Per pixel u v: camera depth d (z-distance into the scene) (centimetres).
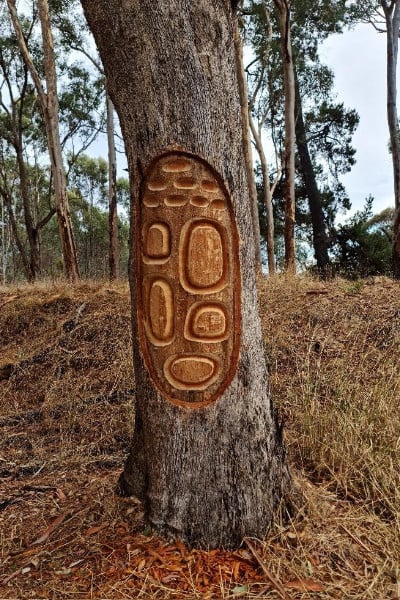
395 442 288
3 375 496
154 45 206
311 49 1416
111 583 197
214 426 217
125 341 518
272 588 194
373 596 191
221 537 216
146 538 221
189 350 216
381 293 566
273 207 1686
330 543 219
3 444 371
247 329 223
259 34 1402
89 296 623
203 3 209
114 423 391
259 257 1005
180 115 209
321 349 462
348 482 272
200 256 213
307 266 1111
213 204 215
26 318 593
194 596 189
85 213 2628
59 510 258
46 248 2656
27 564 214
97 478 293
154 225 218
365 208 1273
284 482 236
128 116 217
